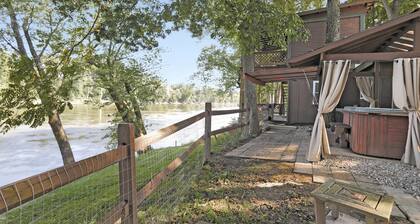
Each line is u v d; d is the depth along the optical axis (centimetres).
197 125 691
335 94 499
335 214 267
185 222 268
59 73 786
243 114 1142
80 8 781
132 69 1162
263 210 292
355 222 263
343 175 411
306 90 1241
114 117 1249
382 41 568
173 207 299
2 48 884
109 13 683
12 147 1433
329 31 881
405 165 465
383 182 379
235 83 1705
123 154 191
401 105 470
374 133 530
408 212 282
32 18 902
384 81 692
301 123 1246
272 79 853
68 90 770
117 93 1116
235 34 703
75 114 3036
